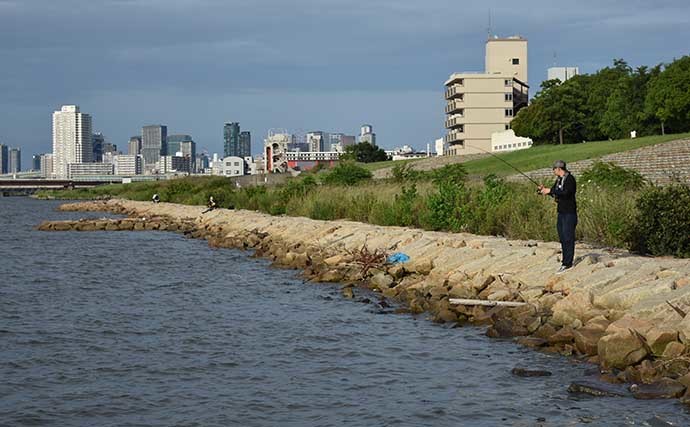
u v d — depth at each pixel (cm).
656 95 7981
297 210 4431
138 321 1770
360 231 2980
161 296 2169
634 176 3034
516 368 1239
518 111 11831
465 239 2455
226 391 1189
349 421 1043
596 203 2302
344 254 2567
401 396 1146
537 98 10169
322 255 2712
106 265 3034
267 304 1981
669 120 8119
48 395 1178
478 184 3494
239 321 1750
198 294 2192
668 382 1086
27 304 2034
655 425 975
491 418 1039
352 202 3906
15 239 4544
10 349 1488
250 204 5672
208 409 1103
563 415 1037
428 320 1694
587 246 2077
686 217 1875
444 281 1950
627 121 8969
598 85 9931
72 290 2314
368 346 1466
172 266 2955
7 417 1077
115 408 1113
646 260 1725
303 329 1639
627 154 5278
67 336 1603
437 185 3612
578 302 1452
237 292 2209
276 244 3325
